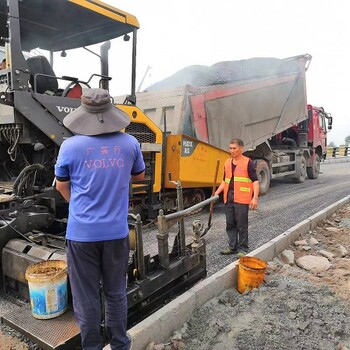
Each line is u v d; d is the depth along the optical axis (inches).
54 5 169.9
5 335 109.6
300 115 459.2
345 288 143.6
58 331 96.4
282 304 126.6
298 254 189.0
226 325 114.5
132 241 122.2
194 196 289.0
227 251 191.2
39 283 100.1
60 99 164.6
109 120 84.9
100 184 81.8
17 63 150.1
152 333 103.1
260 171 390.9
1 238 131.9
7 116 157.0
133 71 211.2
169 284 128.6
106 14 183.2
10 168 199.8
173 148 253.6
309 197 374.0
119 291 87.8
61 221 156.3
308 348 103.5
